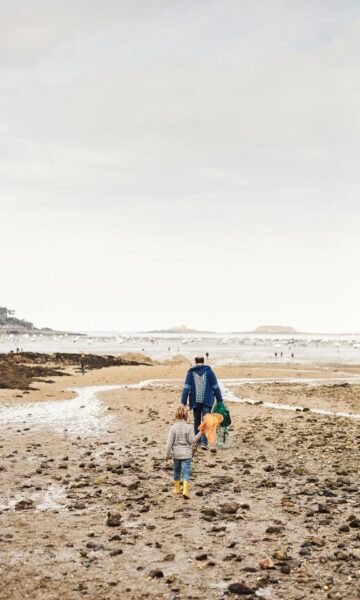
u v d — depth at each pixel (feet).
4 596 18.29
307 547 22.97
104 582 19.57
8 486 34.68
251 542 23.84
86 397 105.81
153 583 19.52
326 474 38.06
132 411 80.48
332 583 19.30
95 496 31.94
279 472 38.73
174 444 32.37
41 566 21.07
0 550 22.86
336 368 238.48
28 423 67.51
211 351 524.11
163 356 409.69
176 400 99.14
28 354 262.26
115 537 24.23
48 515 28.17
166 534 24.99
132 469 39.63
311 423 67.00
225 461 43.14
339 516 27.53
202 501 30.94
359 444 50.31
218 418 36.32
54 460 43.55
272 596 18.42
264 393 117.39
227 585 19.36
